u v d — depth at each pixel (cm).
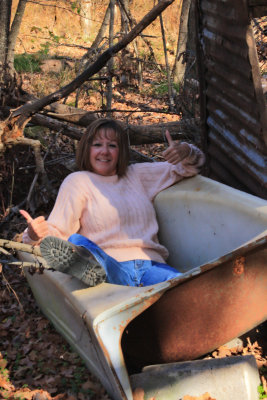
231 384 258
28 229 289
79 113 494
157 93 912
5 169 455
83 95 827
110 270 307
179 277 245
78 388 290
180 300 256
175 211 355
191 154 359
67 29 1500
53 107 494
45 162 504
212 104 406
